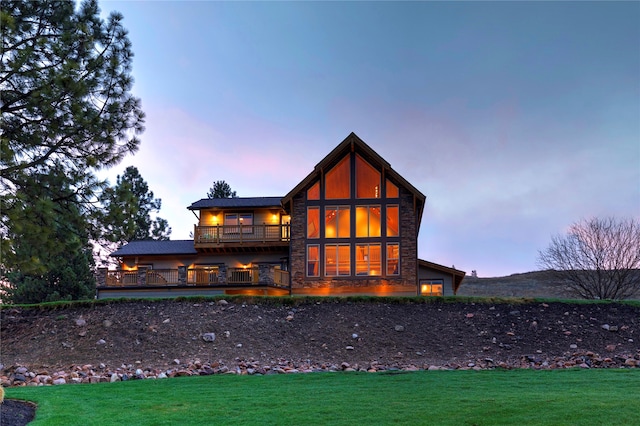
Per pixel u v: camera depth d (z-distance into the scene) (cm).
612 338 1483
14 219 952
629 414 683
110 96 1211
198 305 1767
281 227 2792
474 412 711
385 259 2509
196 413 735
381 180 2583
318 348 1474
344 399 826
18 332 1552
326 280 2512
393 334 1567
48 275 3008
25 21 1105
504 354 1402
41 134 1087
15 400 857
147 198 5312
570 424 637
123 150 1227
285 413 726
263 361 1348
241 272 2556
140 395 891
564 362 1285
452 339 1524
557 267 2667
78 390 951
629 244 2498
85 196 1154
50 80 1068
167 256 2906
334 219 2573
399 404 778
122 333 1517
